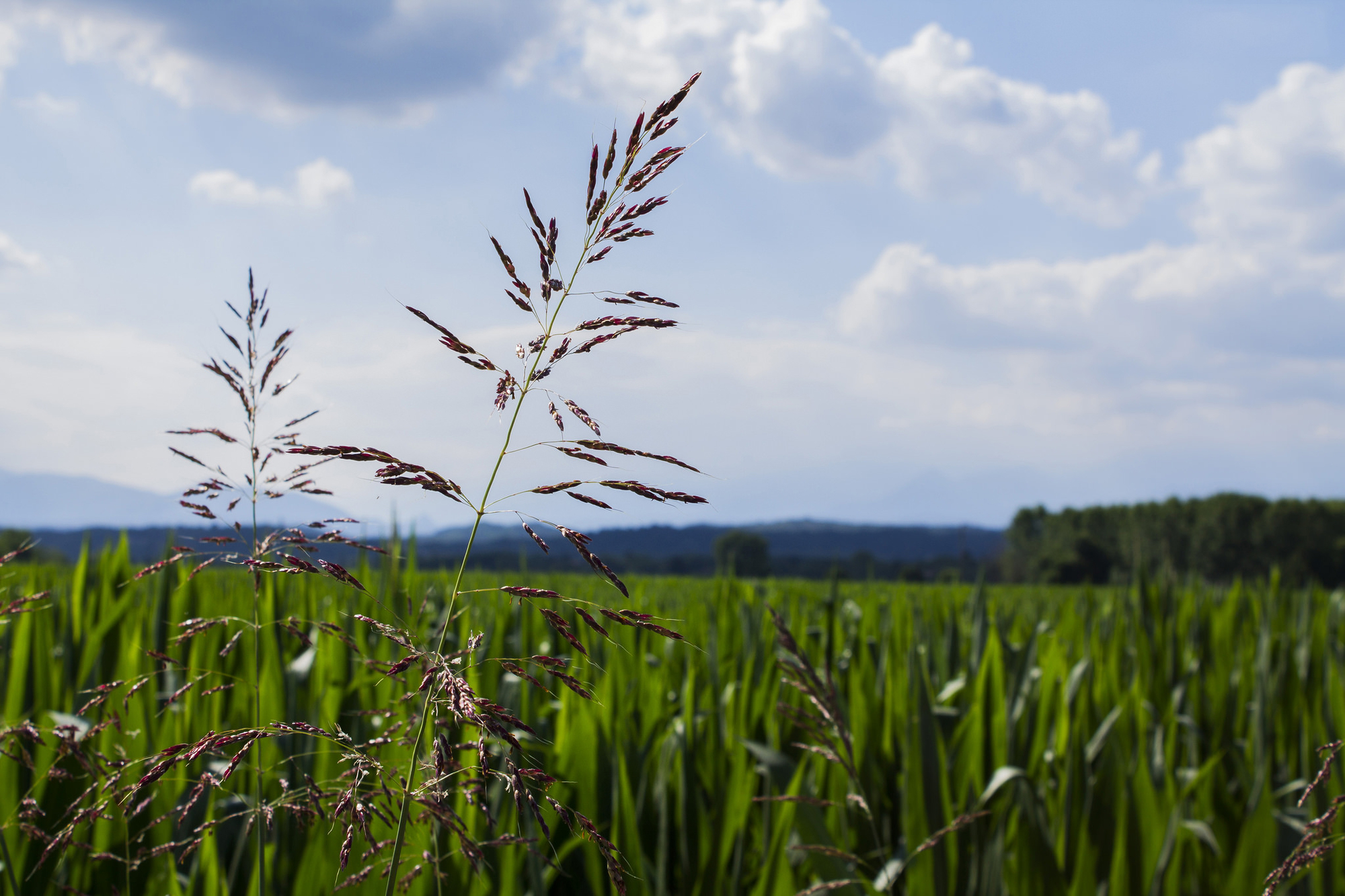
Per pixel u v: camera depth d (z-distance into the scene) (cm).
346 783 125
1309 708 404
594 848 260
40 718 234
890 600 728
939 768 272
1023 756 338
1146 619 575
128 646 326
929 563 6128
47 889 210
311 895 203
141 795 213
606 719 323
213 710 255
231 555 112
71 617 357
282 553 106
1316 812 255
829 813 290
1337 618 630
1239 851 258
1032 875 259
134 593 403
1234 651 548
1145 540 5550
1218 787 327
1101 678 406
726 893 284
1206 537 5422
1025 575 6675
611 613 82
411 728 120
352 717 302
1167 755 338
